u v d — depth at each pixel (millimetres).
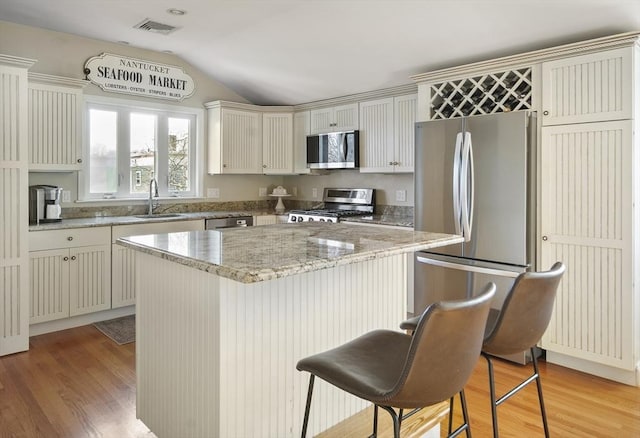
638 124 2713
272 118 5281
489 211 3135
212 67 4891
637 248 2738
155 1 3357
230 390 1690
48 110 3707
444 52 3521
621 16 2701
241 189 5512
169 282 1917
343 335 2113
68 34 4113
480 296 1266
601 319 2814
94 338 3557
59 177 4152
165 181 4926
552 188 2977
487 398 2605
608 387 2740
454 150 3314
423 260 3502
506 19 2939
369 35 3502
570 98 2871
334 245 1808
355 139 4574
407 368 1177
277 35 3805
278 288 1835
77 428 2285
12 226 3166
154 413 2070
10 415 2402
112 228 3936
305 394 1962
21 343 3258
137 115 4711
